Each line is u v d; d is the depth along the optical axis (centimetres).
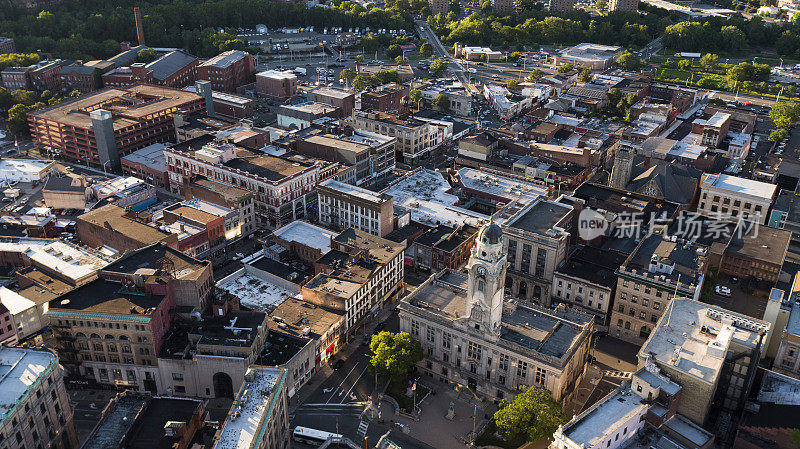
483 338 16762
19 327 18550
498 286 16262
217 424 14450
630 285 19475
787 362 17650
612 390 15775
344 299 18850
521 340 16588
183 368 16850
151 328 16588
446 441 15950
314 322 18588
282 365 16700
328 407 16962
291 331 18150
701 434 14450
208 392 17125
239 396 14138
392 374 17062
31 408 13562
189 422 14150
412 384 17912
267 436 13662
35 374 13988
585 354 17538
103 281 18200
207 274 18512
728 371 15800
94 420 16375
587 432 13462
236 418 13550
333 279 19938
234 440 12975
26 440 13425
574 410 16988
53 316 16662
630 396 14725
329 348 18638
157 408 14788
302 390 17562
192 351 16938
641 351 15600
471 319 16750
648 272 19388
